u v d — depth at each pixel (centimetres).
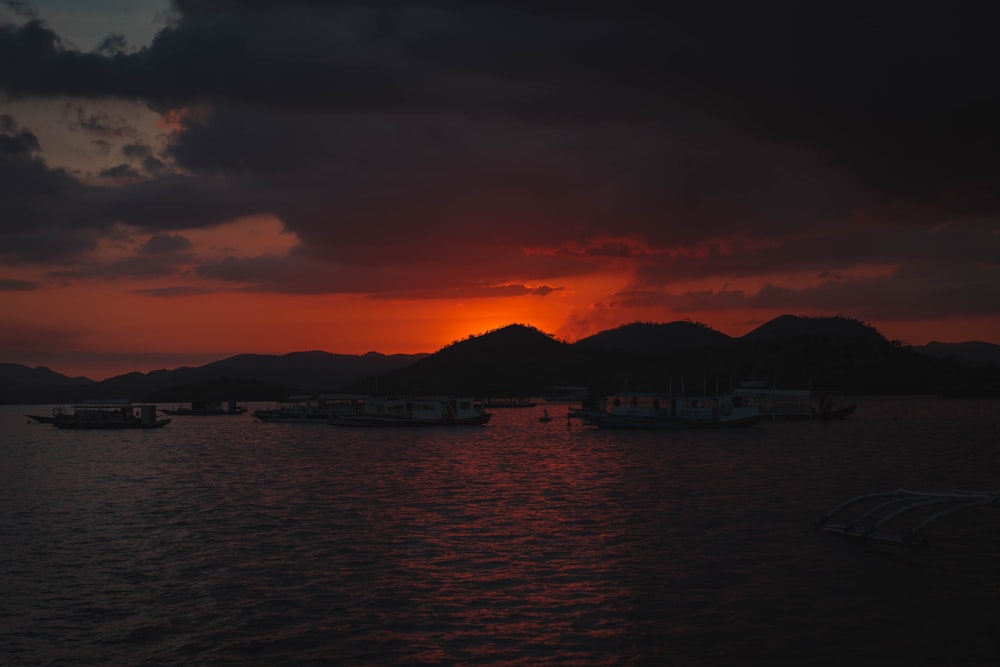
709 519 4609
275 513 5106
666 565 3566
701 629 2778
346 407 19025
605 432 12838
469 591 3219
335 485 6500
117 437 14238
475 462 8344
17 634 2811
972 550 3775
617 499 5441
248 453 10094
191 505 5541
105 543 4247
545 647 2631
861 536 4038
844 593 3144
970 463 7675
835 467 7350
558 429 14450
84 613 3027
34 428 18738
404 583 3341
